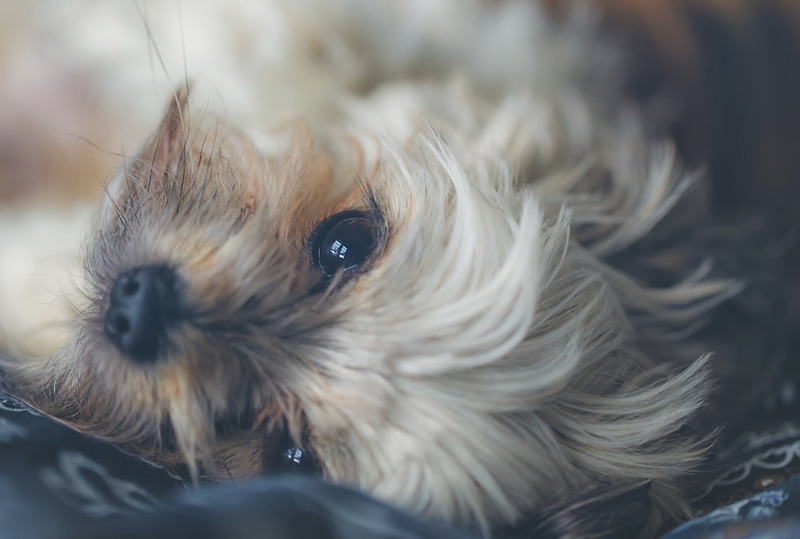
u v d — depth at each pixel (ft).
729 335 1.10
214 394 0.85
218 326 0.85
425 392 0.85
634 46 1.46
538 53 1.33
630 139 1.22
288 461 0.87
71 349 0.92
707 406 0.99
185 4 1.29
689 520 0.86
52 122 1.29
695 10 1.47
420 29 1.29
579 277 0.91
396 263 0.87
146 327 0.85
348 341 0.85
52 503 0.76
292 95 1.20
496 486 0.84
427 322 0.85
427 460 0.84
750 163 1.41
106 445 0.84
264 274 0.87
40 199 1.27
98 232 0.95
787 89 1.46
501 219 0.90
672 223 1.10
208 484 0.86
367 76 1.25
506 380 0.85
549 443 0.87
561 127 1.17
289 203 0.92
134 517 0.76
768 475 0.93
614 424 0.89
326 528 0.75
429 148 0.93
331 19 1.28
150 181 0.95
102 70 1.29
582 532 0.83
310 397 0.85
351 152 1.02
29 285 1.18
